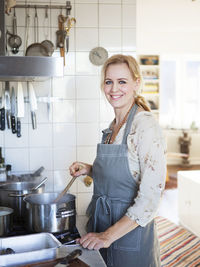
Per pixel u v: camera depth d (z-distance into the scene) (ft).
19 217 5.78
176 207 14.85
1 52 6.11
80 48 7.98
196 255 10.32
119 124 5.05
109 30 8.00
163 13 16.51
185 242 11.31
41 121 8.00
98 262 3.84
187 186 12.52
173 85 25.03
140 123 4.48
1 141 7.89
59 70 5.14
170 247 10.92
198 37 23.08
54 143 8.07
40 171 7.46
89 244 4.12
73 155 8.14
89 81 8.06
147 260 4.78
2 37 6.11
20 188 6.65
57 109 8.03
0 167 7.29
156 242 5.08
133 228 4.21
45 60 5.09
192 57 24.72
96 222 4.98
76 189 8.11
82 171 5.57
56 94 8.00
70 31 7.93
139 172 4.60
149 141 4.28
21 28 7.75
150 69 23.04
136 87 4.93
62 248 4.23
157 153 4.24
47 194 5.64
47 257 3.80
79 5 7.90
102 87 5.02
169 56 24.57
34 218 4.92
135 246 4.65
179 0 14.42
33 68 5.08
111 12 7.98
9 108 7.52
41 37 7.84
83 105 8.09
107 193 4.87
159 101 23.04
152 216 4.22
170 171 22.21
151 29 20.77
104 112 8.15
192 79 25.08
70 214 5.01
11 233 5.14
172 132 24.91
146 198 4.18
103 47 8.03
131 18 8.03
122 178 4.67
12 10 7.66
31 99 7.56
